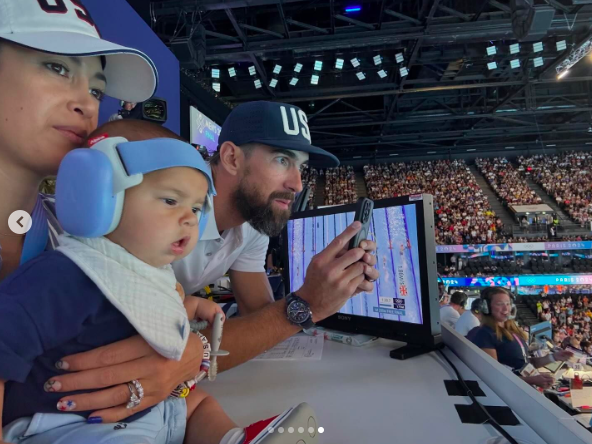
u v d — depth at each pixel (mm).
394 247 1237
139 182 488
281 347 1276
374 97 12039
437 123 14727
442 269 13781
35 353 447
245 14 6812
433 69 9109
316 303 983
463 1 6594
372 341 1298
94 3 2451
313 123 13367
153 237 503
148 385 533
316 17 7219
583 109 11727
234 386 928
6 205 590
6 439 475
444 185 17484
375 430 682
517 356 2797
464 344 1049
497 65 8609
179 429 627
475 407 767
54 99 562
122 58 660
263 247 1476
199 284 1306
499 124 14867
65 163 462
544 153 18328
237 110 1089
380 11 6477
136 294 508
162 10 5605
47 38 544
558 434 569
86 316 480
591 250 13492
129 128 541
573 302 12922
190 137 5352
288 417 560
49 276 466
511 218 15695
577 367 3174
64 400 488
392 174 18391
